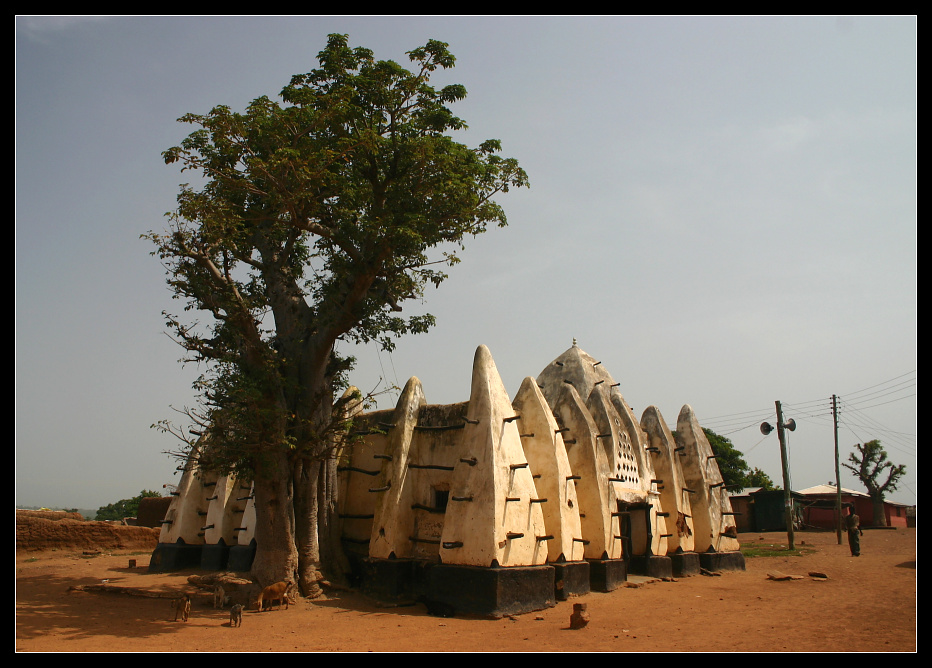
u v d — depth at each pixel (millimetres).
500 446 16578
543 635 12547
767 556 29047
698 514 25391
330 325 17984
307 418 17750
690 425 27219
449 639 12266
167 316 16562
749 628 12375
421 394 20578
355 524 20188
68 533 28094
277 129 16172
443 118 18469
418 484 18922
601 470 20625
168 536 23219
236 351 17250
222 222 16125
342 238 17688
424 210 17891
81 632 12469
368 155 17859
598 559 19328
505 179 18953
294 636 12562
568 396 21688
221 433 15891
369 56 18641
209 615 14906
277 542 16938
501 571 14977
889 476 54125
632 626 13203
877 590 16344
